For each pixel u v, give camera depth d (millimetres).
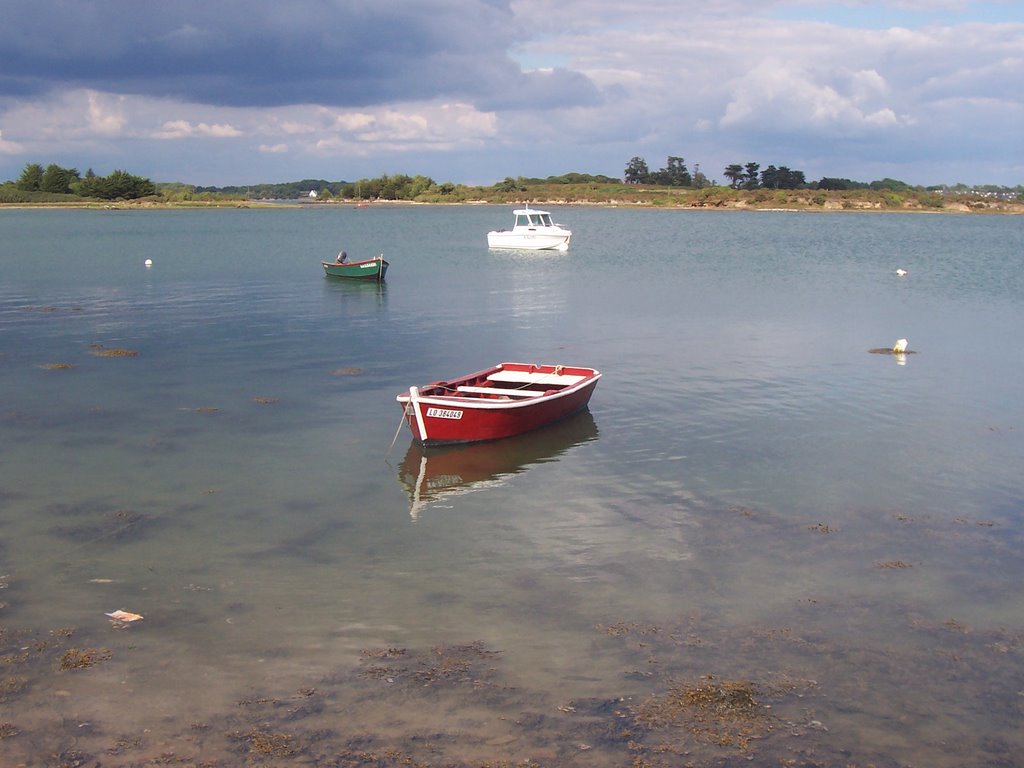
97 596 14125
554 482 19719
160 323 39438
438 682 11781
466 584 14672
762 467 20641
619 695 11547
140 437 22484
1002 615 13805
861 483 19594
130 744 10500
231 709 11180
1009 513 17922
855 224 141500
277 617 13492
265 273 60688
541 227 84438
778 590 14547
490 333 37812
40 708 11172
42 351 32812
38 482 19188
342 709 11180
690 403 26234
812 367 31016
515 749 10438
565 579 14891
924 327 39500
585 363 31688
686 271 64312
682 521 17438
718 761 10289
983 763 10367
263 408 25250
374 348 34219
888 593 14477
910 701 11539
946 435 23109
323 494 18797
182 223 135375
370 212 193500
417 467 20609
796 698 11555
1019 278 59469
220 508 17875
